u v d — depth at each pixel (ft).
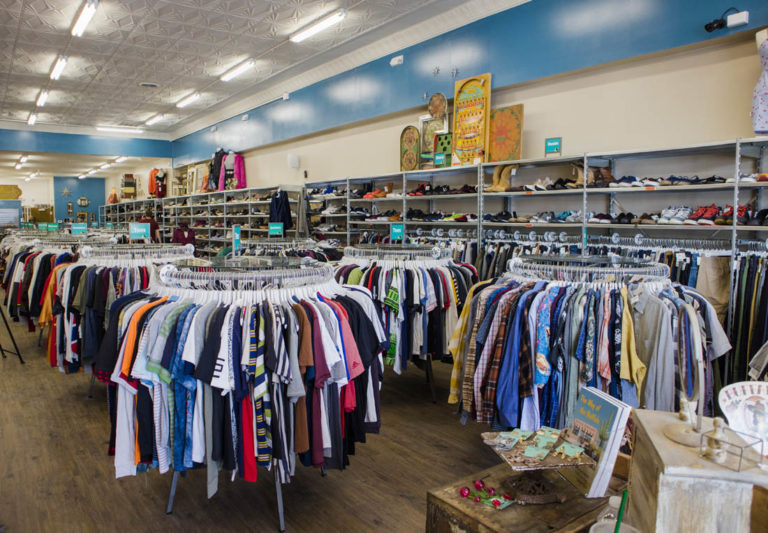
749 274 12.21
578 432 4.60
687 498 2.81
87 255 13.53
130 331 7.14
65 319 12.06
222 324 6.79
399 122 26.09
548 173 19.47
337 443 7.64
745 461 2.80
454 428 11.71
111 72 30.81
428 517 4.71
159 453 7.05
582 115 18.11
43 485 9.13
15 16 22.29
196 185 45.21
